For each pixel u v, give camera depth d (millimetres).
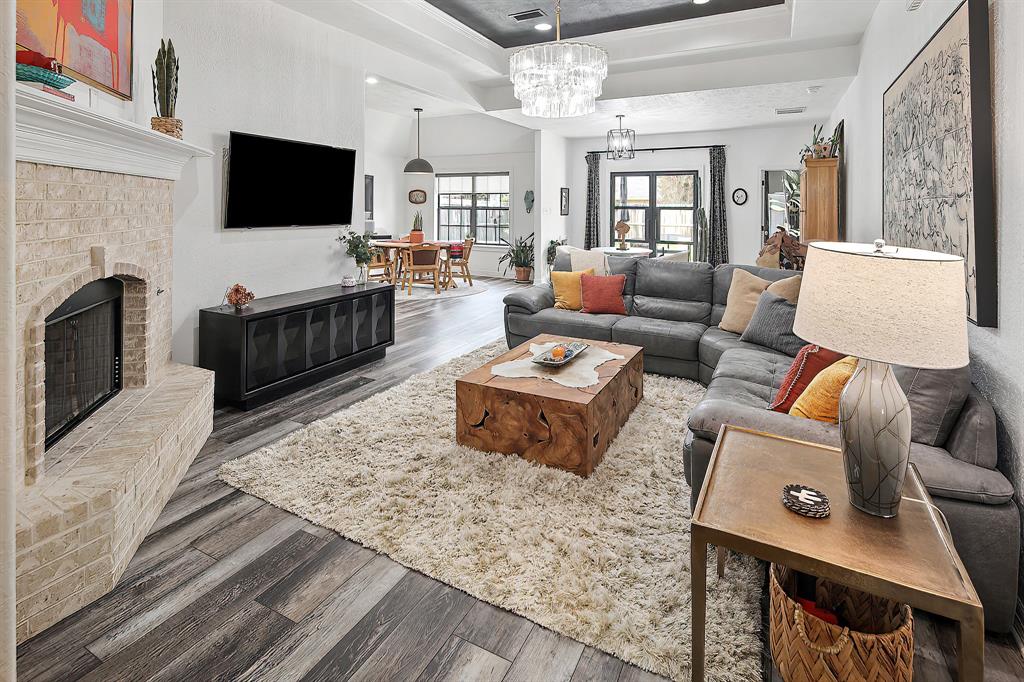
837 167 5238
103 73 2518
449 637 1623
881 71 3783
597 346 3660
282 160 4125
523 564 1919
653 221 9734
